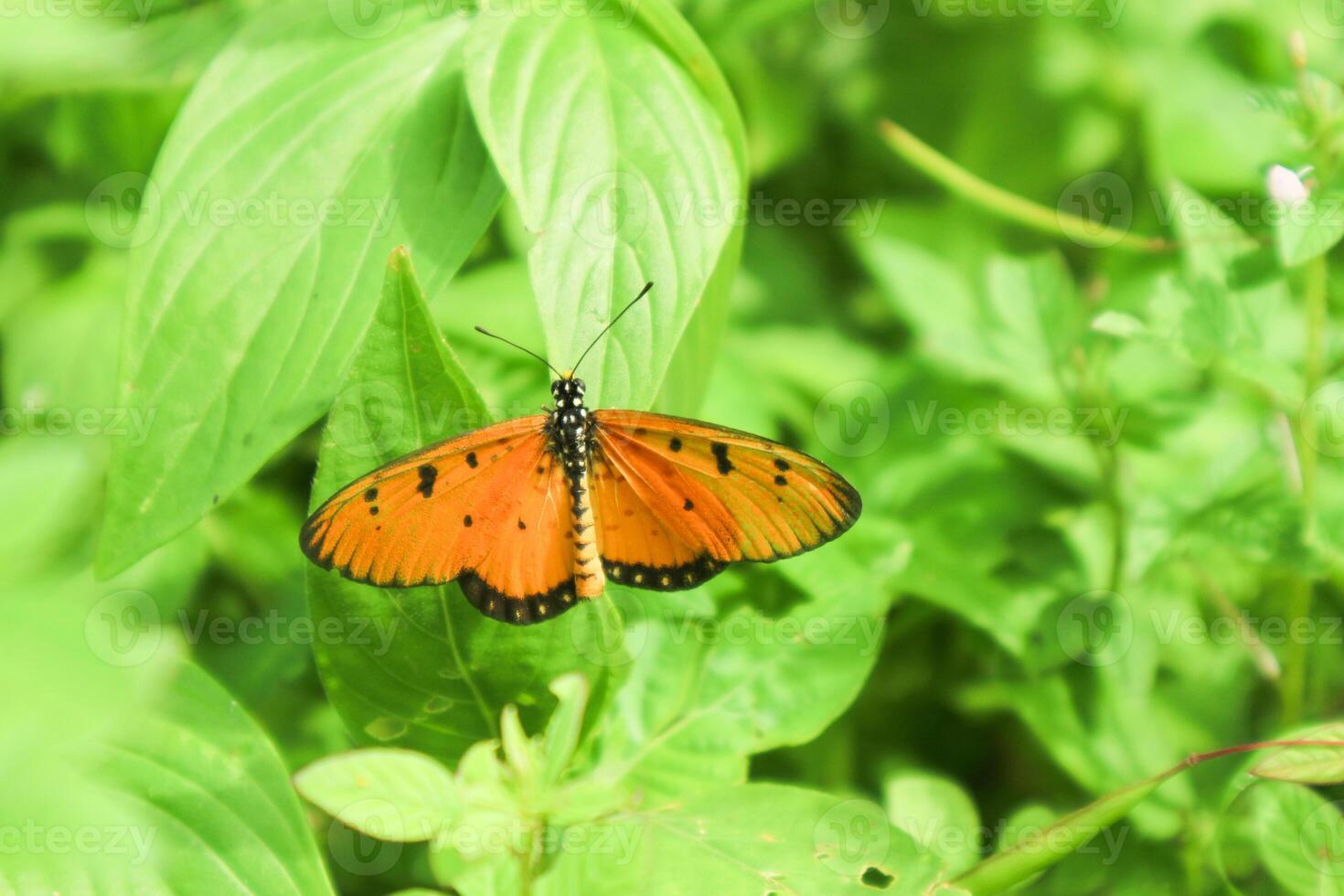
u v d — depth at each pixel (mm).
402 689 886
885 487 958
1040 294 958
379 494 875
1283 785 912
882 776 954
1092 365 956
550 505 883
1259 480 929
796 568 914
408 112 895
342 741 937
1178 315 922
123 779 880
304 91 895
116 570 881
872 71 1101
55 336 945
